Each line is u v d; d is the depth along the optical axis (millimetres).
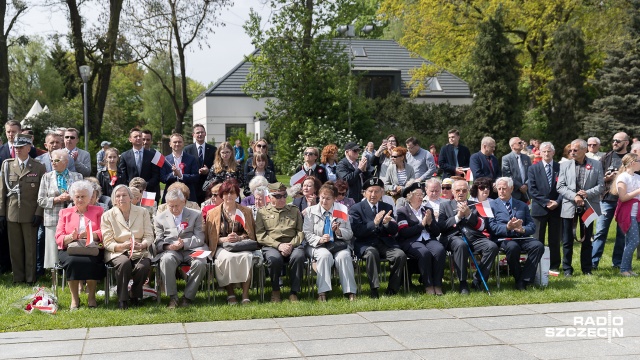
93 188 8164
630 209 9289
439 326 6730
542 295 7992
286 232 8289
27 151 8945
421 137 31641
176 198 8039
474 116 30938
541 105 35688
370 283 8141
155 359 5703
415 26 35094
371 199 8641
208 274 7953
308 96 25234
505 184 8812
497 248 8336
